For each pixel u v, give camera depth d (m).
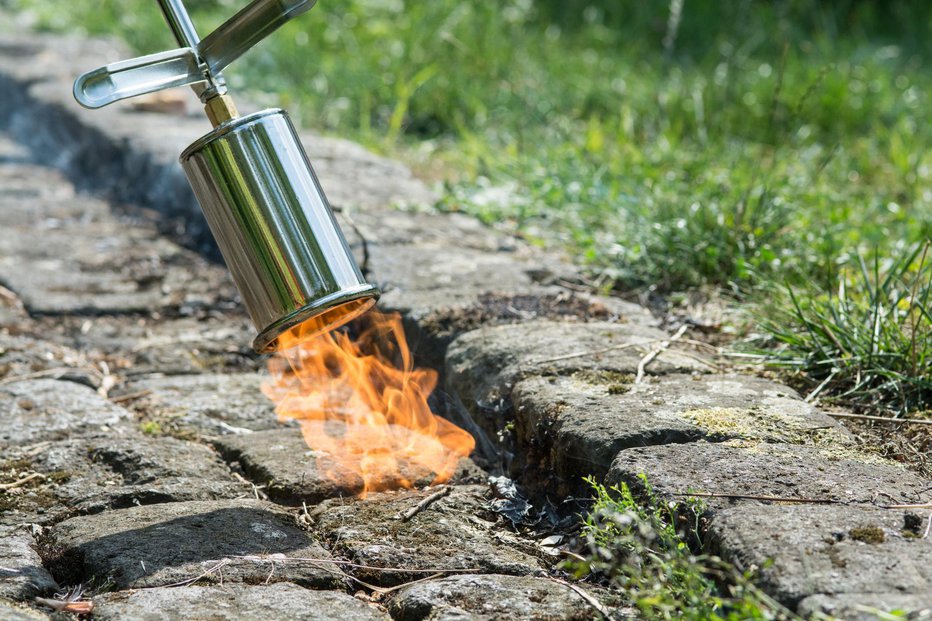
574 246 1.47
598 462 1.06
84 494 1.10
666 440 1.07
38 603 0.98
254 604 0.98
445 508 1.08
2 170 2.09
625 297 1.36
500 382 1.17
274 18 1.02
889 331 1.20
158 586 0.99
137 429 1.19
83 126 2.08
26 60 2.66
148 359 1.32
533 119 2.24
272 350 1.05
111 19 3.18
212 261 1.57
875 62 2.71
